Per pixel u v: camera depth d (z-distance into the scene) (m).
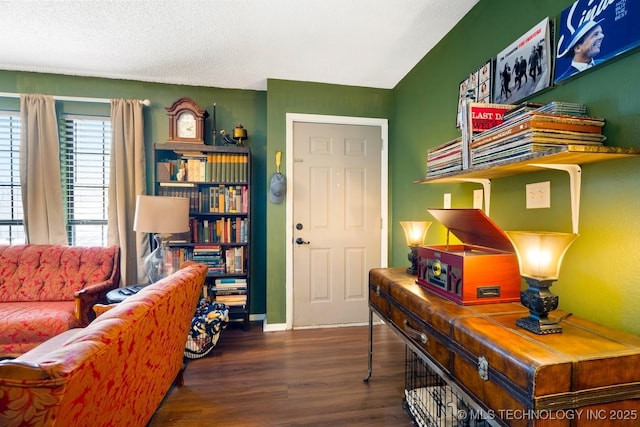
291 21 1.97
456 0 1.75
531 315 0.97
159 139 2.98
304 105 2.91
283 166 2.89
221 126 3.10
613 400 0.77
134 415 1.24
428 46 2.26
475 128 1.41
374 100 3.04
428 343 1.23
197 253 2.79
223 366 2.17
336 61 2.51
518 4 1.45
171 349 1.58
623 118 1.00
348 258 3.03
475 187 1.78
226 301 2.83
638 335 0.96
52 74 2.79
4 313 2.05
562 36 1.20
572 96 1.18
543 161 1.06
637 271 0.96
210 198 2.85
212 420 1.61
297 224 2.94
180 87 3.01
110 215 2.78
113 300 2.18
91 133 2.91
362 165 3.04
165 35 2.14
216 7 1.84
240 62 2.54
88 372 0.81
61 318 2.03
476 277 1.21
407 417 1.64
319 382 1.97
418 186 2.50
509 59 1.49
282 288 2.91
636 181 0.96
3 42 2.24
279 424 1.58
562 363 0.74
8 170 2.81
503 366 0.82
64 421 0.78
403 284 1.57
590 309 1.10
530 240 0.94
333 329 2.91
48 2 1.79
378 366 2.18
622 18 0.97
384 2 1.78
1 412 0.70
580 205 1.13
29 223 2.68
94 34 2.13
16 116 2.80
